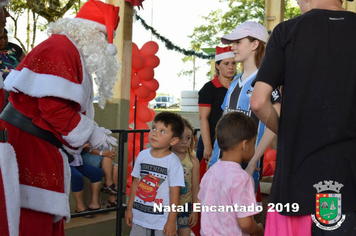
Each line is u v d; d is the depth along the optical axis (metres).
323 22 1.56
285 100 1.58
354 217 1.50
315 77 1.53
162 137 2.50
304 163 1.52
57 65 1.87
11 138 1.87
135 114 5.08
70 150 2.02
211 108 3.16
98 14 2.12
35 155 1.89
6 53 3.11
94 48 2.07
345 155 1.50
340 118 1.50
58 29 2.04
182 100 10.60
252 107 1.64
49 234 1.95
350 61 1.52
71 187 3.48
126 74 4.22
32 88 1.83
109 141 2.04
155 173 2.54
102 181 4.05
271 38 1.64
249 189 1.99
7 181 1.60
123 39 4.16
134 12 4.30
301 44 1.56
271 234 1.62
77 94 1.89
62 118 1.86
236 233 1.99
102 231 3.62
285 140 1.56
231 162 2.06
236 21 12.38
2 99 1.66
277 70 1.59
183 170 2.72
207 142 3.04
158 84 5.20
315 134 1.51
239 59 2.52
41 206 1.88
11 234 1.59
